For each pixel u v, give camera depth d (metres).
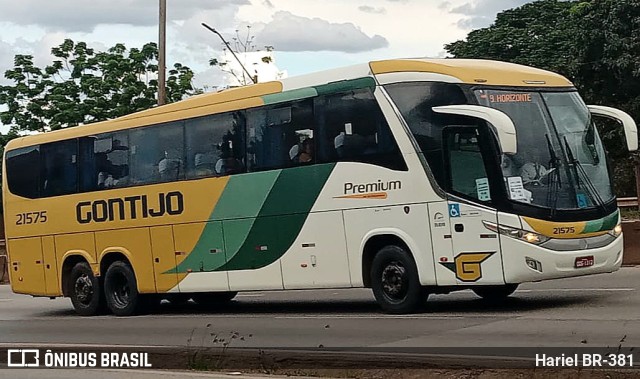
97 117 42.25
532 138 13.12
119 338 13.64
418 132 13.40
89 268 18.22
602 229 13.15
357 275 14.08
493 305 14.20
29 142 19.42
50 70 44.12
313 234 14.58
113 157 17.80
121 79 43.12
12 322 17.73
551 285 17.14
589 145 13.61
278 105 15.12
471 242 12.91
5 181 19.78
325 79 14.55
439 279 13.23
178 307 19.00
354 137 14.09
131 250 17.41
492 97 13.18
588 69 36.12
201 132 16.28
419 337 11.16
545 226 12.69
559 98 13.70
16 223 19.52
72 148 18.53
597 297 14.28
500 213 12.69
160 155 16.95
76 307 18.48
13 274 19.62
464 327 11.76
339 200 14.23
